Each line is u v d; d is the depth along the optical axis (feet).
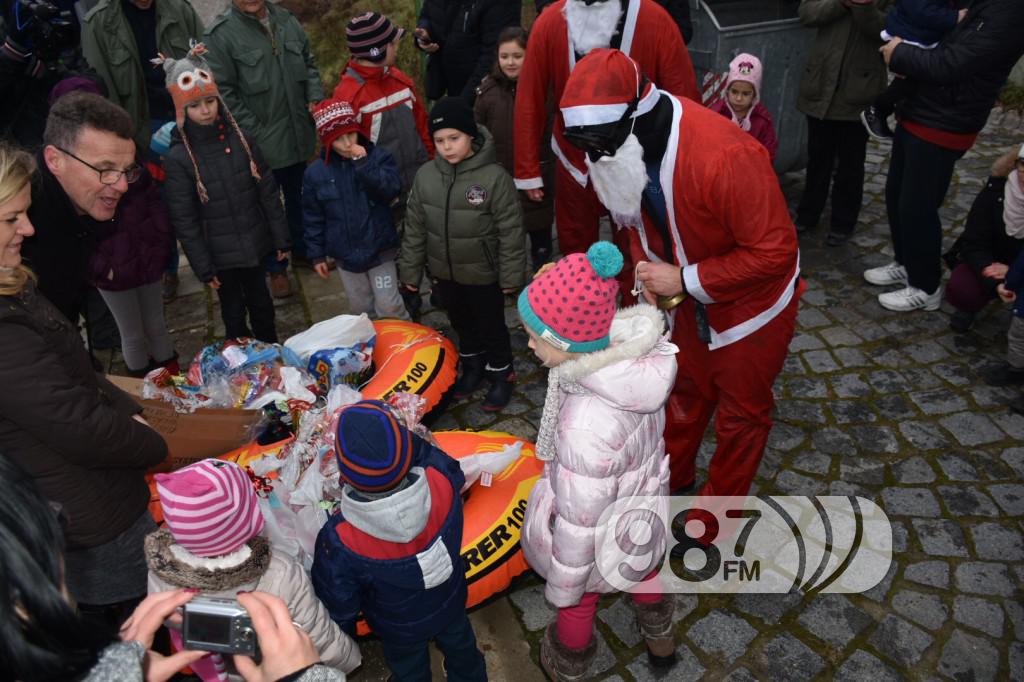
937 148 12.94
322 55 21.33
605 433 6.57
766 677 8.72
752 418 8.98
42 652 3.05
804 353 13.99
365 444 6.08
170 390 11.20
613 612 9.61
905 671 8.66
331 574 6.61
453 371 13.20
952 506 10.73
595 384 6.50
